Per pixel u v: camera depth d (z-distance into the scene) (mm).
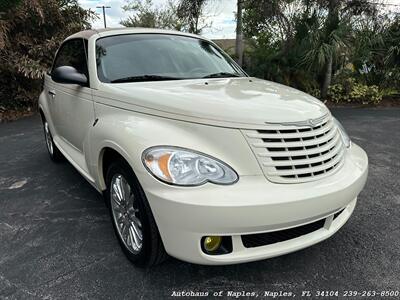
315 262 2471
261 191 1929
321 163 2148
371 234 2820
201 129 2053
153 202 1969
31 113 8266
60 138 4102
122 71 2945
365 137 5891
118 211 2510
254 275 2342
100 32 3336
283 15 8906
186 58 3322
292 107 2256
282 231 2098
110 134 2338
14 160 4762
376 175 4094
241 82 2967
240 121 2021
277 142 2027
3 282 2271
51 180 3992
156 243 2137
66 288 2215
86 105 2938
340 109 8797
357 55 9195
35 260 2498
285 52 9203
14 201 3451
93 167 2742
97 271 2375
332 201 2100
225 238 2000
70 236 2805
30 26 8266
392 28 9578
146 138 2088
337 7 8578
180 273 2355
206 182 1904
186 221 1876
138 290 2199
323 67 9297
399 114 8062
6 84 8109
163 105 2219
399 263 2451
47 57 8188
